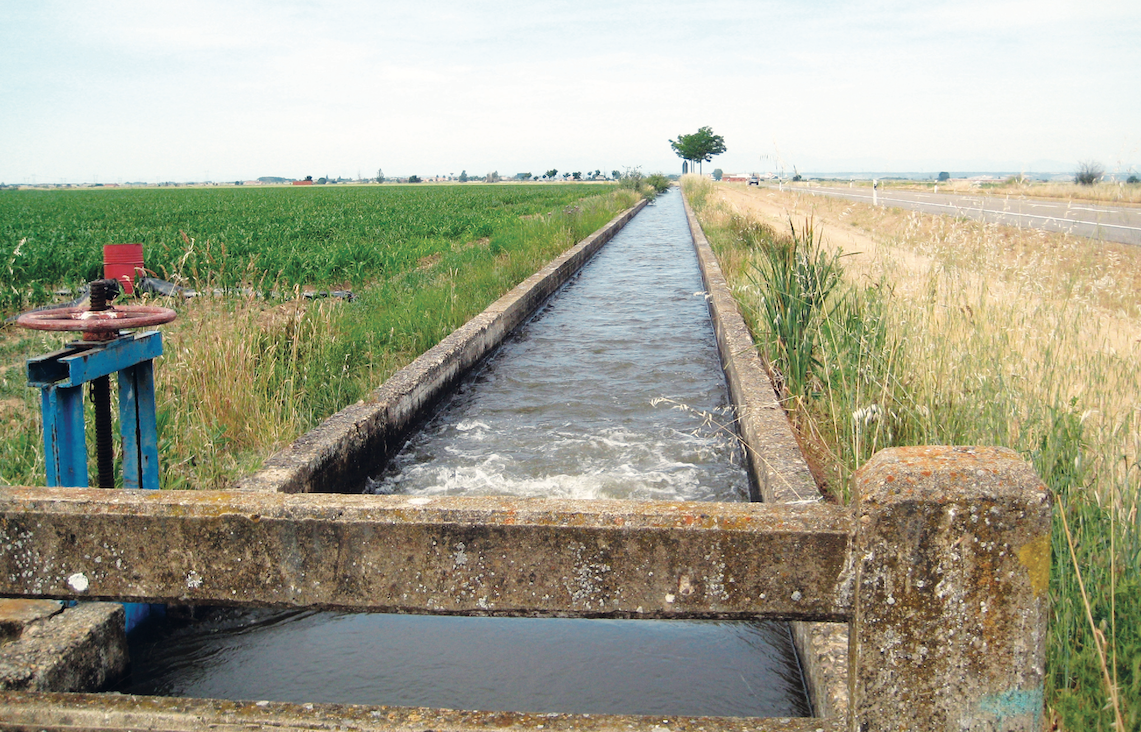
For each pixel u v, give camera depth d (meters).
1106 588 2.90
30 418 5.40
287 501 1.98
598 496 5.43
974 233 6.04
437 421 7.17
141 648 3.59
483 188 92.00
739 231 18.17
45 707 2.11
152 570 2.00
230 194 76.75
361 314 9.86
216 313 8.40
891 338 5.52
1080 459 3.51
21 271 12.44
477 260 14.64
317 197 60.88
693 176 74.06
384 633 3.73
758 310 8.70
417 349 8.36
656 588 1.88
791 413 6.20
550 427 6.96
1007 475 1.64
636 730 1.96
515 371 8.90
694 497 5.40
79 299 9.99
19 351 8.18
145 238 19.56
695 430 6.58
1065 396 4.14
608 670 3.44
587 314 12.44
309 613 3.88
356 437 5.53
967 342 4.94
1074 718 2.43
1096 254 6.19
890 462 1.71
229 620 3.81
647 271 17.73
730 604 1.86
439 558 1.93
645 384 8.37
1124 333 5.05
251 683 3.34
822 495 4.39
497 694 3.26
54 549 2.02
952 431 4.38
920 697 1.70
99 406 3.40
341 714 2.06
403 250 17.14
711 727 1.96
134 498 2.00
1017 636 1.65
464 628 3.78
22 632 3.04
